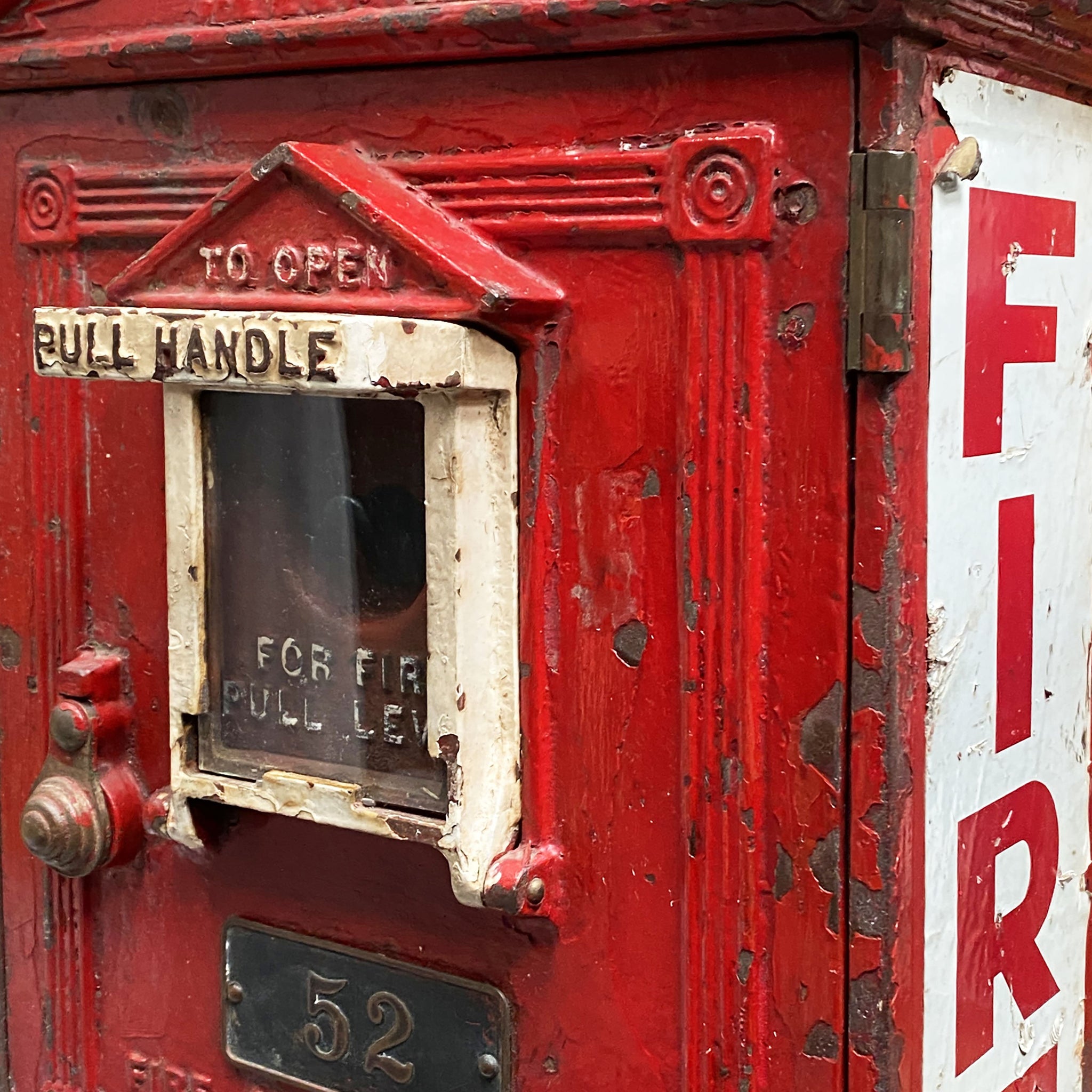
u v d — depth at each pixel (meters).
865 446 0.82
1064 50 0.95
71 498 1.15
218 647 1.05
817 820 0.86
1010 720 1.01
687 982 0.92
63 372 1.01
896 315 0.80
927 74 0.82
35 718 1.21
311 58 0.97
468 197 0.94
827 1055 0.87
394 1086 1.04
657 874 0.93
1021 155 0.95
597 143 0.89
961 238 0.87
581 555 0.94
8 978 1.28
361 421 0.97
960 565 0.91
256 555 1.02
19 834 1.24
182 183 1.06
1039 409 1.01
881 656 0.83
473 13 0.88
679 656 0.90
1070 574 1.10
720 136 0.84
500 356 0.91
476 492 0.92
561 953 0.97
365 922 1.06
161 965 1.17
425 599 0.95
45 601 1.18
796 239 0.83
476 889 0.93
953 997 0.94
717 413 0.87
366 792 0.98
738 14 0.80
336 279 0.93
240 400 1.02
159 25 1.02
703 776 0.90
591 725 0.95
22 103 1.13
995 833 0.99
